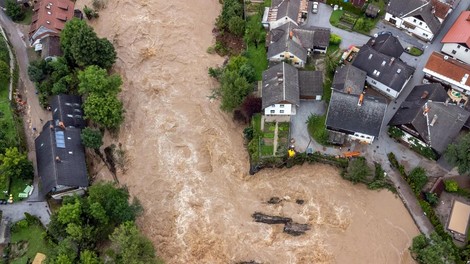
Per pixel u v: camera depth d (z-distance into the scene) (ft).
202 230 266.98
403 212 260.62
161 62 344.28
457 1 346.13
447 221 253.85
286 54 310.45
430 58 295.69
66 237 247.70
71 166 278.46
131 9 378.12
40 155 284.20
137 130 311.27
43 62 328.70
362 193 270.26
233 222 268.62
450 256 230.68
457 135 265.54
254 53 333.83
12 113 313.73
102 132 311.06
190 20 367.04
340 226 261.03
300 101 304.50
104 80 296.51
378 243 253.44
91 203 253.44
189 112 315.99
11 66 337.72
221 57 341.21
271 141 288.30
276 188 279.08
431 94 279.90
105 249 254.47
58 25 352.08
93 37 316.40
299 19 337.72
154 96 325.62
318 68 318.45
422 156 275.80
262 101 291.99
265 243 259.60
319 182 277.03
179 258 258.78
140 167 295.69
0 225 270.67
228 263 254.68
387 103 295.48
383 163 275.59
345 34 334.44
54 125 294.66
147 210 277.85
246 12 356.59
